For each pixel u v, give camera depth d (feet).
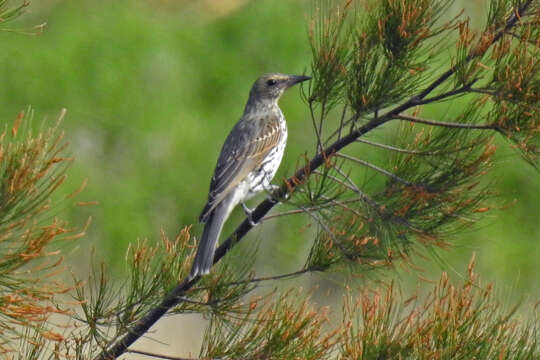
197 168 92.27
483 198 28.68
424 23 27.94
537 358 26.30
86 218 86.84
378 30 28.40
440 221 28.99
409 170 29.22
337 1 29.48
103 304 30.53
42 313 24.27
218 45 93.50
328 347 27.99
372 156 81.76
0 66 87.66
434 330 26.61
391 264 29.17
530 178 81.35
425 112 77.61
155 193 90.79
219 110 93.86
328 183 28.27
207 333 30.45
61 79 88.12
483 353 26.32
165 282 31.32
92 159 89.40
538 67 26.76
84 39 89.30
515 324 26.78
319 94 29.35
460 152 28.73
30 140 23.34
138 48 90.17
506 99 27.25
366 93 28.86
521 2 28.07
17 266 23.32
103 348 30.27
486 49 27.32
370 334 26.86
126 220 88.02
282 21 92.17
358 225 29.43
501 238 82.64
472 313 26.68
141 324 30.89
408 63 28.27
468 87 27.96
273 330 29.01
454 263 81.71
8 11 27.86
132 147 90.79
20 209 23.09
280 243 85.15
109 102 89.10
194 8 95.71
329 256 29.68
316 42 29.53
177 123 91.04
